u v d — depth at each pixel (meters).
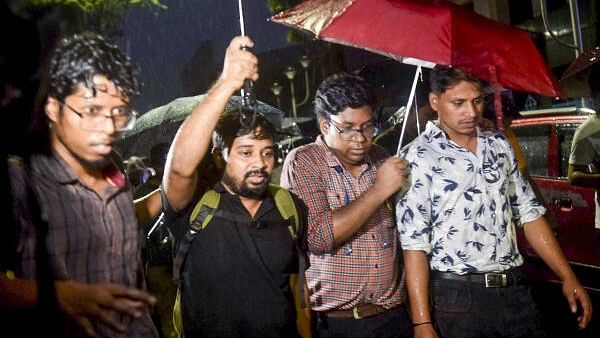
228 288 2.71
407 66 6.24
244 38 2.50
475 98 3.24
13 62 2.42
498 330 3.29
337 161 3.34
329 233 3.10
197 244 2.73
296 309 2.88
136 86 2.24
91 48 2.15
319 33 3.19
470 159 3.30
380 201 3.09
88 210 2.25
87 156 2.21
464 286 3.29
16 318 2.11
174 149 2.51
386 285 3.32
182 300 2.78
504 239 3.32
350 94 3.17
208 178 2.87
